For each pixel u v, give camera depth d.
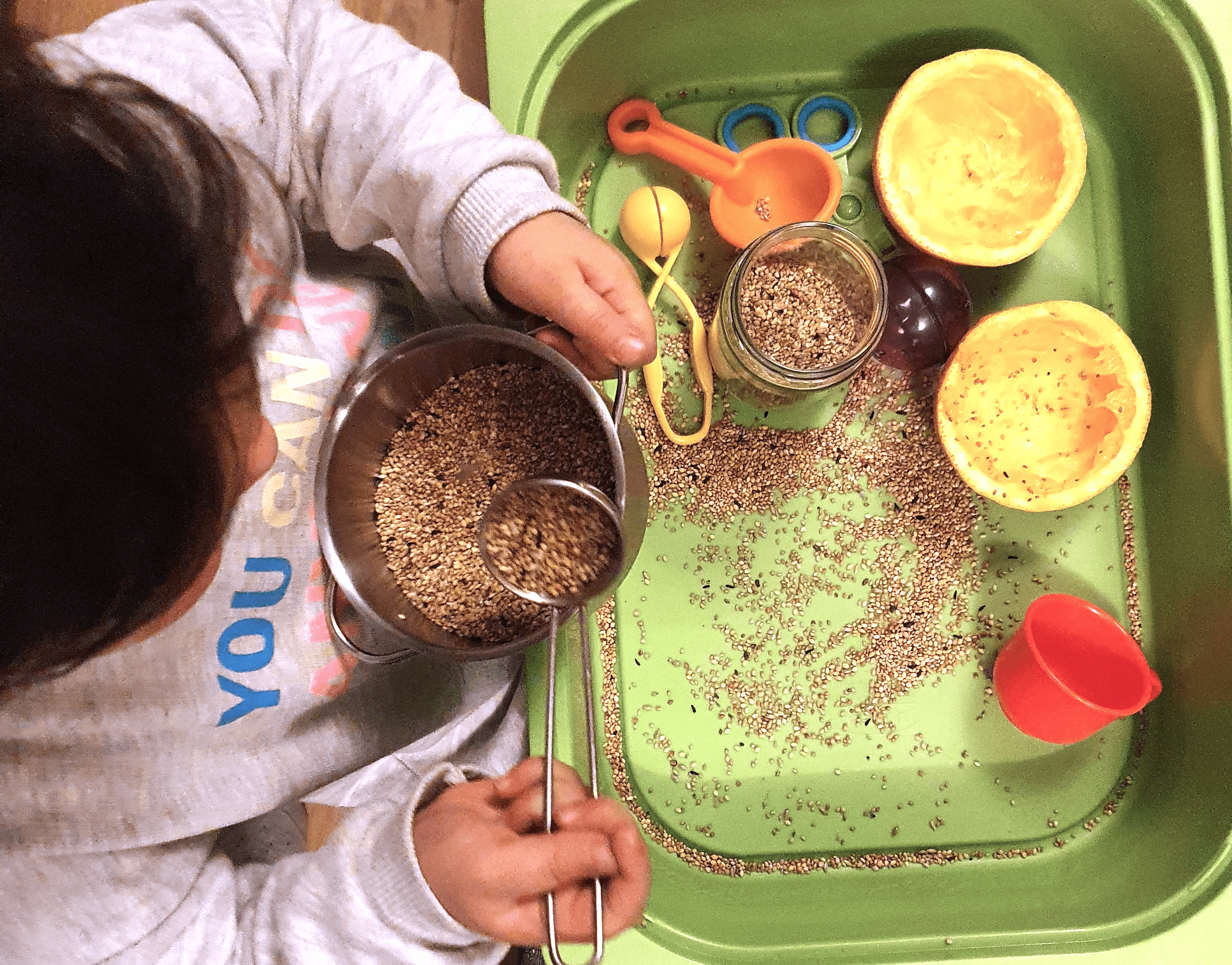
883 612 0.82
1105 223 0.85
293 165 0.66
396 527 0.65
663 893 0.74
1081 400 0.78
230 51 0.62
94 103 0.39
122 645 0.47
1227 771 0.71
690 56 0.84
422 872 0.53
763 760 0.81
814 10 0.79
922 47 0.84
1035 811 0.80
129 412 0.35
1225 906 0.67
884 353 0.81
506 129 0.75
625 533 0.58
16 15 0.40
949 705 0.81
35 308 0.33
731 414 0.84
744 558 0.82
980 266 0.79
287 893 0.57
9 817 0.49
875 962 0.68
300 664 0.61
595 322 0.56
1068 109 0.74
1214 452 0.73
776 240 0.73
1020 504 0.73
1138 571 0.82
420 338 0.57
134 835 0.53
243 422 0.46
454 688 0.76
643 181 0.87
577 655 0.76
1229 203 0.72
